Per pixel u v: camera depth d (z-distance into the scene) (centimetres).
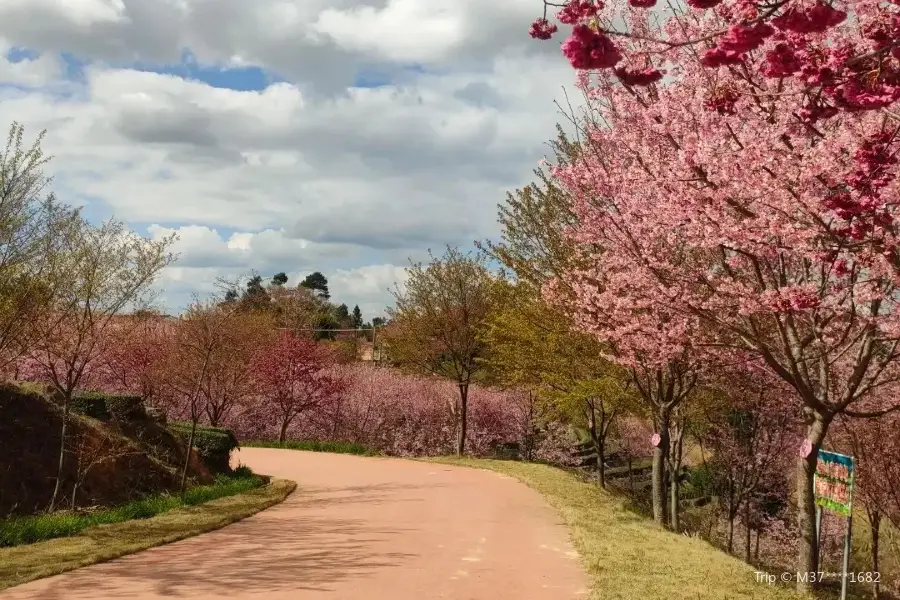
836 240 687
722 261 901
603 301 1127
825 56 497
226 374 2377
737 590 796
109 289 1255
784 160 705
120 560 880
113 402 1544
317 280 7906
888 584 1827
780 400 1755
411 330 2589
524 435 2967
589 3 398
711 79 831
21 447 1227
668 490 2588
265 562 877
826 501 880
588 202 1117
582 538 1050
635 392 1576
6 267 1073
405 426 3088
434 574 826
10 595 715
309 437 3091
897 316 764
